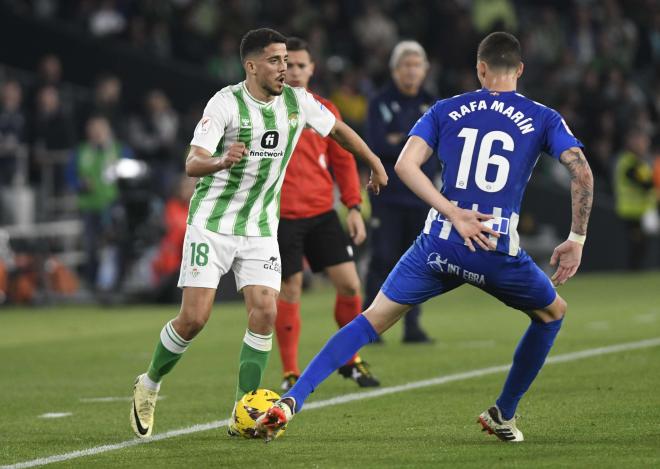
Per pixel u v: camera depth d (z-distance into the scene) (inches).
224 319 1918.1
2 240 2269.9
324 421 956.0
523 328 1688.0
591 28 3715.6
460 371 1240.2
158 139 2522.1
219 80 2807.6
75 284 2383.1
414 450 818.2
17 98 2479.1
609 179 3191.4
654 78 3607.3
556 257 797.2
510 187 799.1
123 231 2322.8
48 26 2726.4
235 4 3009.4
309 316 1931.6
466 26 3230.8
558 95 3206.2
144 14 2901.1
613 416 932.6
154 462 799.1
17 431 952.3
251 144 869.2
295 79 1120.8
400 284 818.8
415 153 813.9
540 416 944.3
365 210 2362.2
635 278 2728.8
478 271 799.7
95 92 2711.6
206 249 872.9
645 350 1364.4
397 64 1406.3
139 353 1505.9
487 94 819.4
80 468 787.4
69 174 2330.2
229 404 1067.9
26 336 1737.2
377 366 1295.5
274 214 900.6
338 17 3361.2
